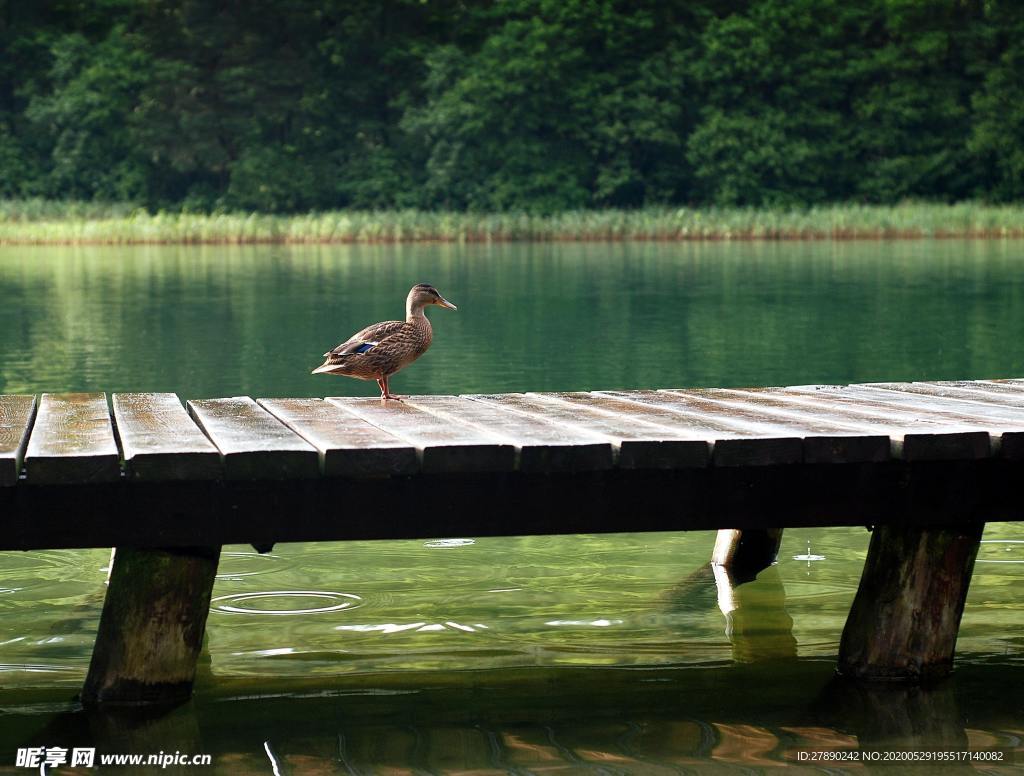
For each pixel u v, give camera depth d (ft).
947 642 22.15
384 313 80.18
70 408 26.08
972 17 248.32
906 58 248.11
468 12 257.96
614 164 247.50
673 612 25.14
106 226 185.98
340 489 20.63
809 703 20.56
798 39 248.52
